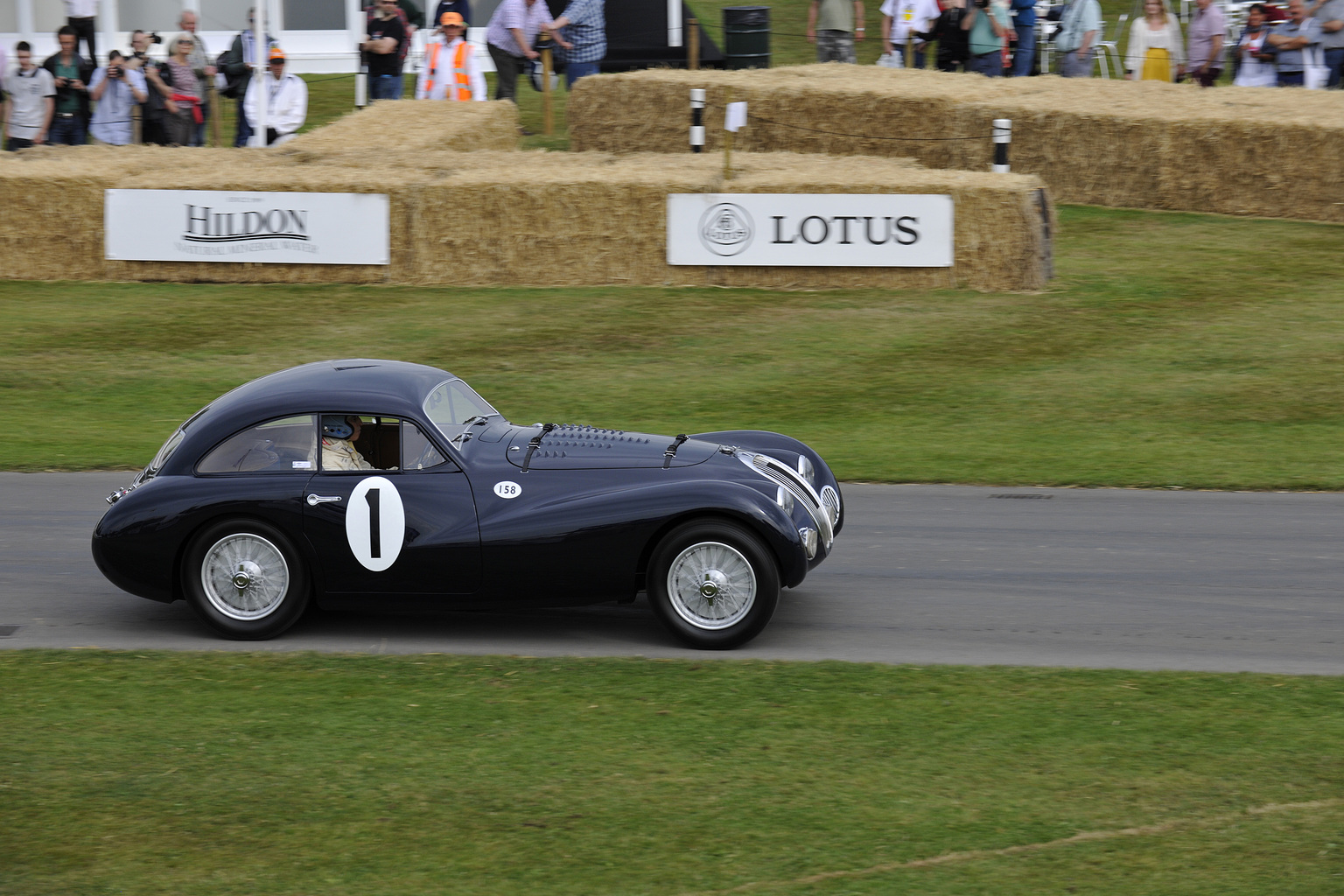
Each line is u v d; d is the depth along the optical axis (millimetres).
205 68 76688
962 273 57031
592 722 22594
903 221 56719
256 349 51344
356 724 22516
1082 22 78125
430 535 26172
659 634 27359
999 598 29281
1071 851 18344
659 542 26141
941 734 22016
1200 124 64812
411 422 26812
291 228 59406
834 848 18484
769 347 50844
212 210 59594
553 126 82625
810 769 20797
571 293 58000
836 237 57188
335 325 54156
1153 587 29891
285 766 20953
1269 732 21969
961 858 18219
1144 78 78750
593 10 79000
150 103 73250
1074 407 44656
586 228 58438
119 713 22984
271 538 26406
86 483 38188
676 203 57750
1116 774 20562
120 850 18516
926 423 43469
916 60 87875
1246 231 63219
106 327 54156
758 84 71562
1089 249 61625
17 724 22500
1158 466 39188
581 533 25875
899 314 54406
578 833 18922
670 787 20250
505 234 58719
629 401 45375
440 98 81125
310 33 100438
